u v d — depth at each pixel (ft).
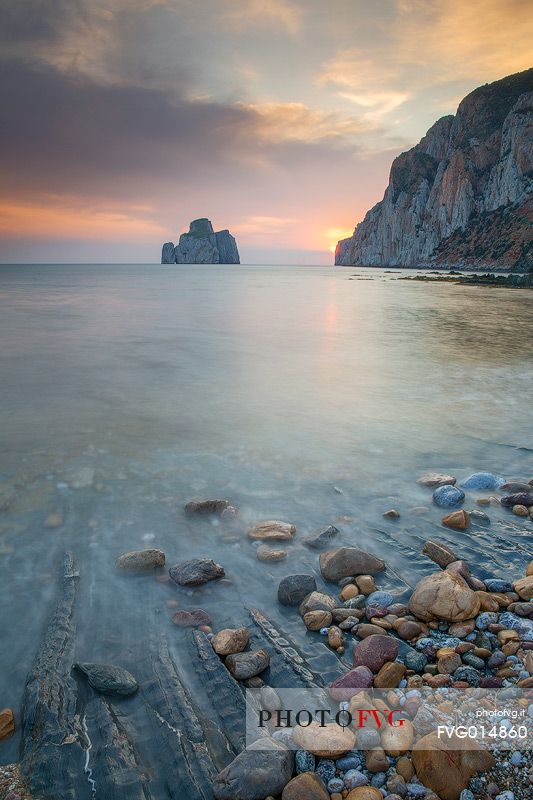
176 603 15.10
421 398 39.24
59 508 20.80
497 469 25.88
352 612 14.61
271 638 13.69
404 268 587.68
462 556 17.87
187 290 201.36
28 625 13.88
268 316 103.30
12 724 10.75
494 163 535.60
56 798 9.23
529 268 367.25
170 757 10.07
